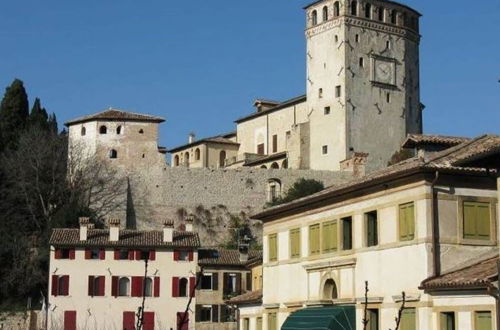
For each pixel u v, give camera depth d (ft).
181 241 278.26
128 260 273.13
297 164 407.44
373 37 407.23
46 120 407.23
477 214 134.10
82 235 273.75
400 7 416.26
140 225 370.12
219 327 276.41
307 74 415.85
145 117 380.99
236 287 280.72
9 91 390.63
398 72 410.72
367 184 144.15
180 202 375.86
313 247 164.25
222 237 374.22
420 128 419.74
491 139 143.33
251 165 436.76
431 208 131.13
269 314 181.06
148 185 375.04
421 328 128.77
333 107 399.85
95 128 377.71
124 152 377.30
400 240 136.67
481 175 134.10
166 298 273.13
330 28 407.03
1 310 288.10
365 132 397.19
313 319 149.79
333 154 397.19
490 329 116.06
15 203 344.08
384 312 139.03
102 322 268.62
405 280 134.41
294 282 170.60
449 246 131.44
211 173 380.99
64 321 266.77
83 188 356.79
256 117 459.32
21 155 353.31
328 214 159.33
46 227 330.34
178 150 486.38
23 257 306.55
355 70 400.26
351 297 149.07
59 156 359.25
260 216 185.47
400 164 152.66
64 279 269.85
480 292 118.11
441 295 125.70
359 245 148.15
